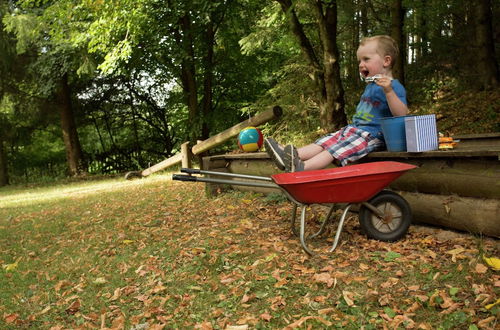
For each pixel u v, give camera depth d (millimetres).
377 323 2326
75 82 18094
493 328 2133
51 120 18641
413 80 13695
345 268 3078
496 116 9055
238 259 3555
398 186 3982
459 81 12297
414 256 3119
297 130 12008
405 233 3521
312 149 3908
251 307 2705
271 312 2598
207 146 9602
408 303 2490
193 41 13727
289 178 3355
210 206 6012
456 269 2828
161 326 2545
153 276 3371
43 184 16219
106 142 22125
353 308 2504
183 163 11242
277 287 2895
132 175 13555
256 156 5883
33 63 15539
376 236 3500
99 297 3135
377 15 15086
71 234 5332
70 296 3203
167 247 4180
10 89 16844
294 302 2686
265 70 15820
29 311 3012
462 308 2373
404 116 3590
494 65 11188
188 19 13242
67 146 17891
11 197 11766
